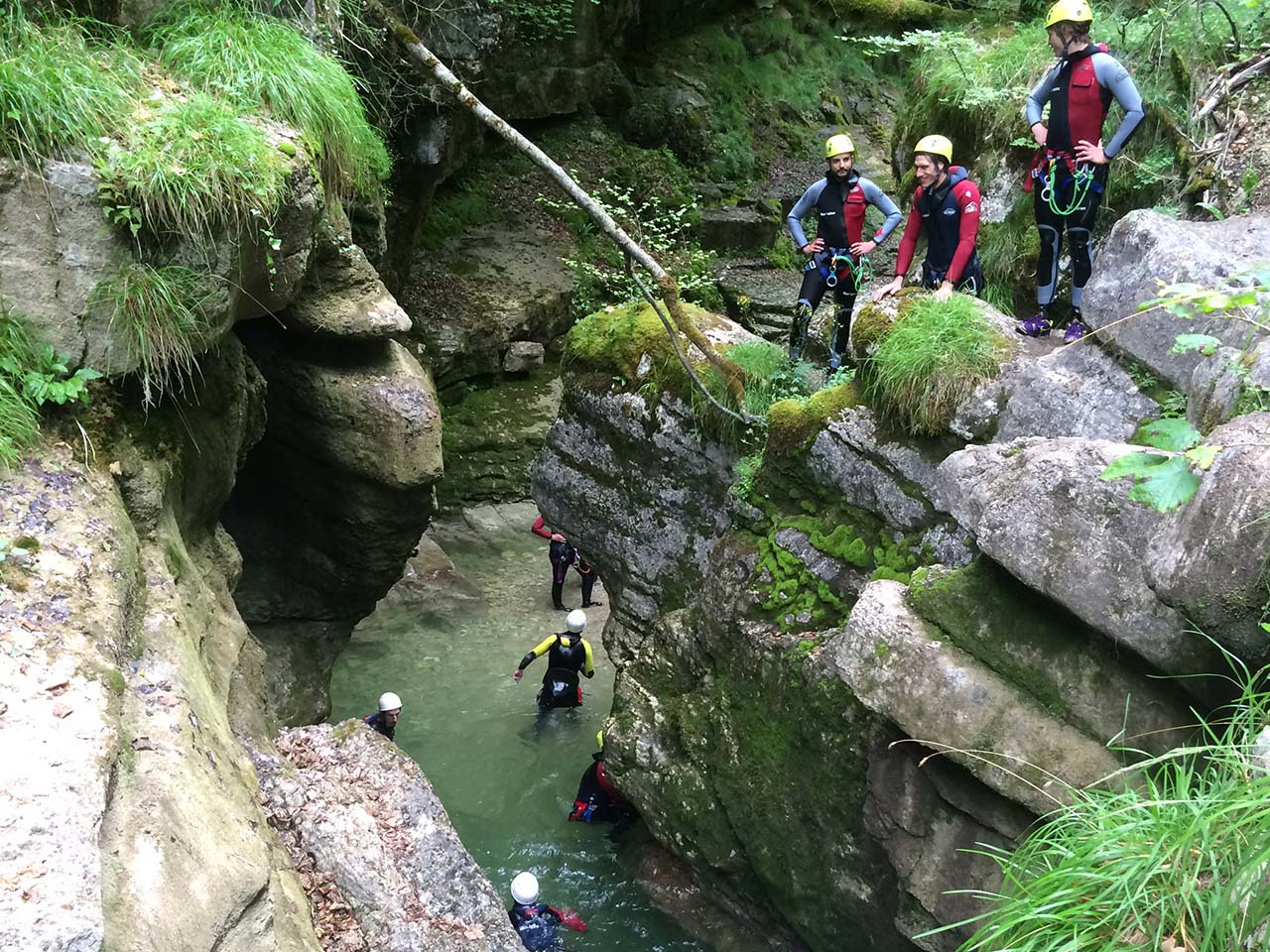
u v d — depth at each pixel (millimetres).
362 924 4281
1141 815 2955
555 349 14648
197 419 5375
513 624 10414
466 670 9578
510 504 12586
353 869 4391
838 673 4785
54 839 2691
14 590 3541
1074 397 4984
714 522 6945
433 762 8273
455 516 12203
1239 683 3320
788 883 5652
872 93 20094
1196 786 3654
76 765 2945
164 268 4488
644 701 6695
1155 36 7215
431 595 10656
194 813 3289
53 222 4207
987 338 5406
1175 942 2627
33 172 4148
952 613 4391
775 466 6230
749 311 14977
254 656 5555
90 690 3264
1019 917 2863
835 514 5977
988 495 4227
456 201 15164
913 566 5488
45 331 4297
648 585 7406
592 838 7457
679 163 17406
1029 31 8406
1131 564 3811
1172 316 4633
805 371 6852
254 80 5219
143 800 3137
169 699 3686
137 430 4840
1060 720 4117
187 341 4605
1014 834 4348
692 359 6957
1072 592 3938
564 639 8781
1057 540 3959
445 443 12844
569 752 8484
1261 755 2865
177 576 4711
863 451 5754
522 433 13211
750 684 5992
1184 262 4605
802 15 20266
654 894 6699
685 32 18719
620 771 6660
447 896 4562
